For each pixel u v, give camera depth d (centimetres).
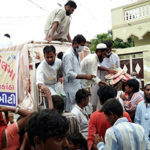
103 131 288
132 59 1013
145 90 391
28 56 445
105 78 461
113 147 231
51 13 538
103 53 430
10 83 241
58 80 421
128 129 238
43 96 382
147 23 1121
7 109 196
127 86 432
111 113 254
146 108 386
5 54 249
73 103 416
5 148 177
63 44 554
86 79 402
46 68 385
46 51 374
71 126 295
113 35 1302
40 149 134
